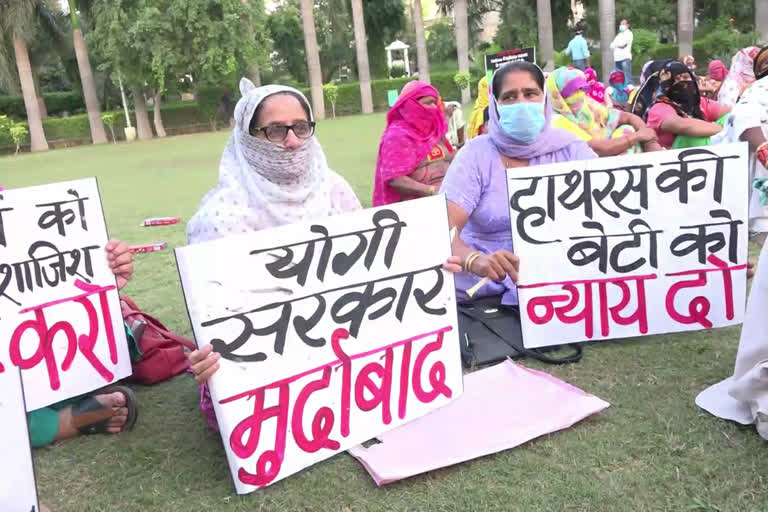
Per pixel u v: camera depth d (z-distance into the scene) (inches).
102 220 108.2
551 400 101.6
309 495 85.4
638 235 118.3
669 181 117.6
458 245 122.2
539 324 119.0
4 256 100.0
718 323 121.0
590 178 116.7
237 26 911.7
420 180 182.2
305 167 101.6
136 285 195.0
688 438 89.9
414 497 83.0
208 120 1072.8
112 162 668.7
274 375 88.5
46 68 1360.7
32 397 101.1
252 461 86.2
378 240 96.7
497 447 90.7
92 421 104.1
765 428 86.3
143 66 918.4
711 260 119.4
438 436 95.0
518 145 129.8
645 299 119.7
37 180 565.6
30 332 101.3
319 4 1334.9
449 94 1078.4
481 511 79.0
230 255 86.7
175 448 100.0
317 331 92.0
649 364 113.9
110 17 884.0
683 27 933.2
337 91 1075.9
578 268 118.3
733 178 118.2
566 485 82.4
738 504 76.3
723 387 100.6
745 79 263.0
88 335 106.3
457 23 987.3
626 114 209.8
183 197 380.5
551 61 966.4
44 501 88.8
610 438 91.7
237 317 86.7
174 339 130.3
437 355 102.1
